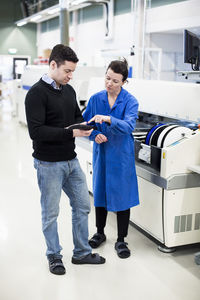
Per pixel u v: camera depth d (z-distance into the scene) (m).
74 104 2.23
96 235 2.74
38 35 15.12
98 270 2.39
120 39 9.02
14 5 14.65
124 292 2.15
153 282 2.27
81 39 11.46
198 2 6.27
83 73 5.99
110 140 2.43
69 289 2.17
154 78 7.65
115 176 2.47
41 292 2.13
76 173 2.27
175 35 8.14
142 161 2.85
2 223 3.12
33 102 2.02
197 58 3.07
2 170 4.77
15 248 2.67
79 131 2.06
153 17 7.58
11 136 7.04
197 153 2.49
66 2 5.92
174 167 2.46
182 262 2.53
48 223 2.24
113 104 2.45
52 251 2.32
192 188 2.53
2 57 14.94
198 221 2.63
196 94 2.66
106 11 9.31
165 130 2.63
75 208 2.34
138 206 2.85
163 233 2.59
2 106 12.19
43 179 2.16
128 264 2.48
